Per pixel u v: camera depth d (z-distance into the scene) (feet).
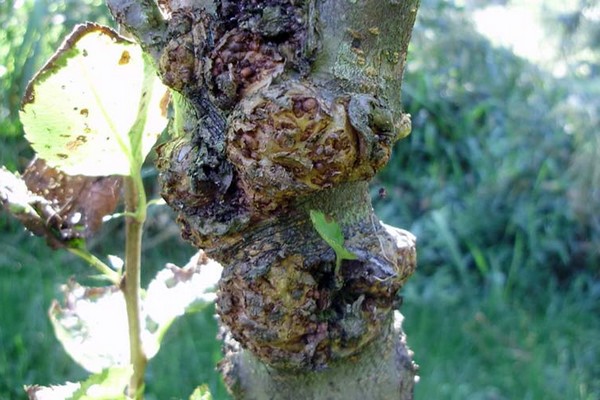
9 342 3.01
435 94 4.43
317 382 0.88
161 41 0.82
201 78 0.80
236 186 0.81
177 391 2.84
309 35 0.75
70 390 0.88
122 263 1.01
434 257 4.12
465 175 4.47
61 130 0.87
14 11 3.74
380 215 4.12
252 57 0.77
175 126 0.87
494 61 4.70
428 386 3.12
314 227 0.81
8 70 3.62
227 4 0.79
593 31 4.99
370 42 0.77
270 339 0.82
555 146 4.43
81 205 1.03
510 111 4.52
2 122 3.59
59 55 0.80
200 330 3.31
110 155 0.90
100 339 1.05
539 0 5.28
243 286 0.81
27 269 3.47
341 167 0.73
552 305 3.89
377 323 0.85
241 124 0.74
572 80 4.79
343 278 0.83
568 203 4.28
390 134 0.76
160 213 3.75
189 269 1.08
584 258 4.25
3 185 0.95
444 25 4.68
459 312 3.75
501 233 4.26
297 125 0.72
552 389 3.29
